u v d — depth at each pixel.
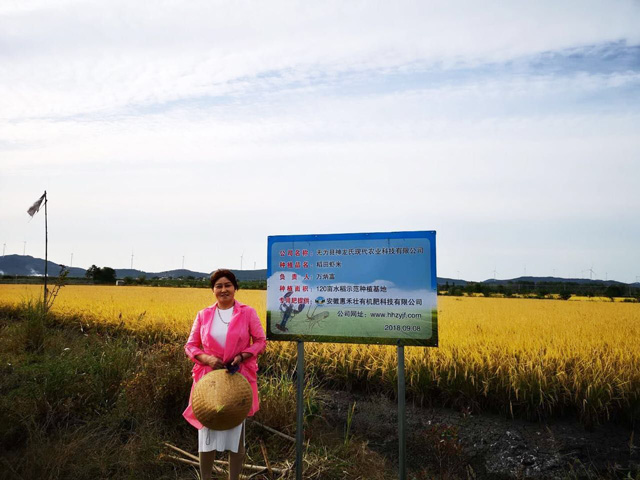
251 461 4.69
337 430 6.07
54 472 4.18
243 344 4.07
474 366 6.79
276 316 4.49
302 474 4.40
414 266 4.18
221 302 4.16
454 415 6.54
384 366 7.25
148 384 5.36
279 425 5.45
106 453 4.59
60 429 4.91
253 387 4.10
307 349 8.29
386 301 4.21
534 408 6.32
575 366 6.85
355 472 4.77
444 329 10.16
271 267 4.56
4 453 4.50
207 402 3.64
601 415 6.27
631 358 7.43
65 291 29.42
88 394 5.55
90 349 7.01
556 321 13.30
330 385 7.89
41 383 5.59
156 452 4.66
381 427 6.21
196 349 4.06
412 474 5.12
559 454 5.55
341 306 4.32
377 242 4.29
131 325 11.61
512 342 8.61
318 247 4.44
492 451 5.64
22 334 8.96
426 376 6.83
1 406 4.92
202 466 3.90
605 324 12.62
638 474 4.82
